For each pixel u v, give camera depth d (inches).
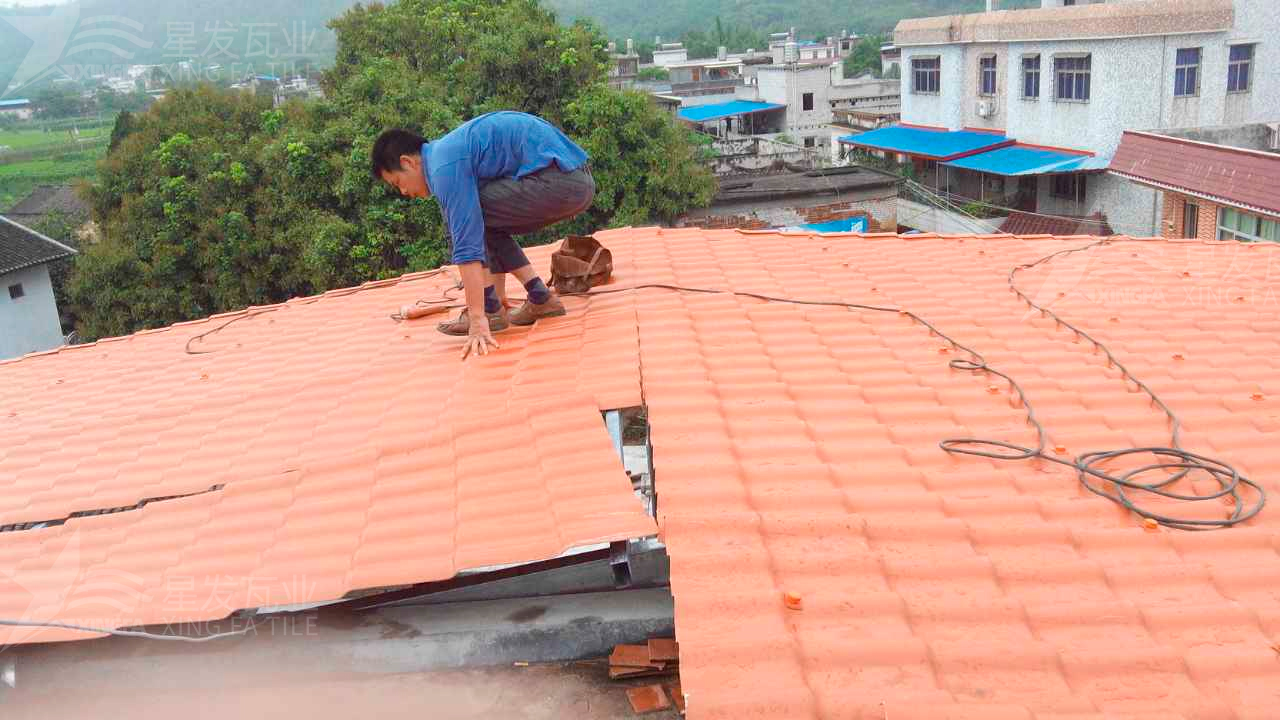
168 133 1029.2
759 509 122.0
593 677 130.1
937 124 1205.1
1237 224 677.9
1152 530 117.9
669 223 962.1
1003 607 102.8
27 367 259.8
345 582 119.3
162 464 165.9
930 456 138.6
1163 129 942.4
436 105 855.1
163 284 927.7
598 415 150.5
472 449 146.9
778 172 1164.5
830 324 200.8
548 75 898.7
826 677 93.3
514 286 253.8
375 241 807.7
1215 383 168.9
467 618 137.9
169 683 135.2
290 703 130.9
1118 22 909.8
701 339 187.6
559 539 118.0
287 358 224.7
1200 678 93.2
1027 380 168.7
